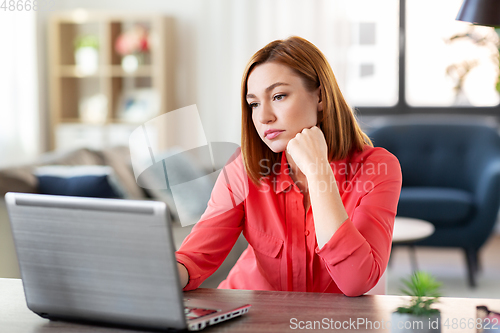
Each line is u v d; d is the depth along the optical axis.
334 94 1.20
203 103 4.97
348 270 1.00
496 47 4.61
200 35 4.95
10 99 4.46
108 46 4.79
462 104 4.79
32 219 0.84
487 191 3.40
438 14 4.76
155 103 4.73
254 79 1.16
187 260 1.13
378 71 4.91
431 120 4.20
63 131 4.84
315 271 1.22
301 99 1.15
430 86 4.84
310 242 1.21
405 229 2.69
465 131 4.07
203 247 1.21
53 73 4.83
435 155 4.10
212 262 1.21
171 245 0.75
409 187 4.11
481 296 3.11
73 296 0.84
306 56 1.16
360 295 1.02
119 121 4.86
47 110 5.07
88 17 4.73
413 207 3.51
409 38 4.83
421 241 3.51
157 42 4.68
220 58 4.92
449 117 4.79
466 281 3.48
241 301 0.99
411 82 4.87
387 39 4.87
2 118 4.38
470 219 3.44
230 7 4.88
